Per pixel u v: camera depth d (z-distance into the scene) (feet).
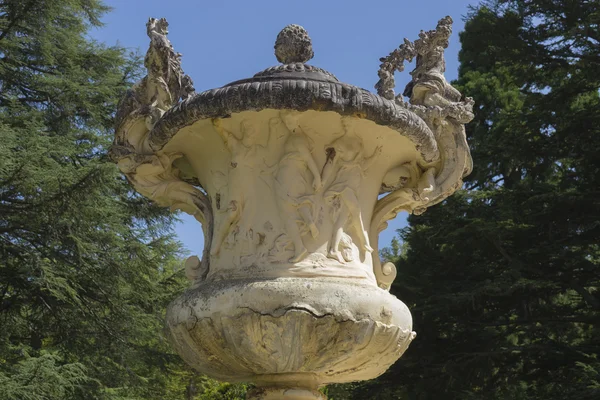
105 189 46.60
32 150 42.37
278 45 14.15
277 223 12.66
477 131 68.44
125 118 13.85
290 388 12.54
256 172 12.84
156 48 13.85
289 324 11.78
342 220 12.78
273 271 12.39
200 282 13.30
